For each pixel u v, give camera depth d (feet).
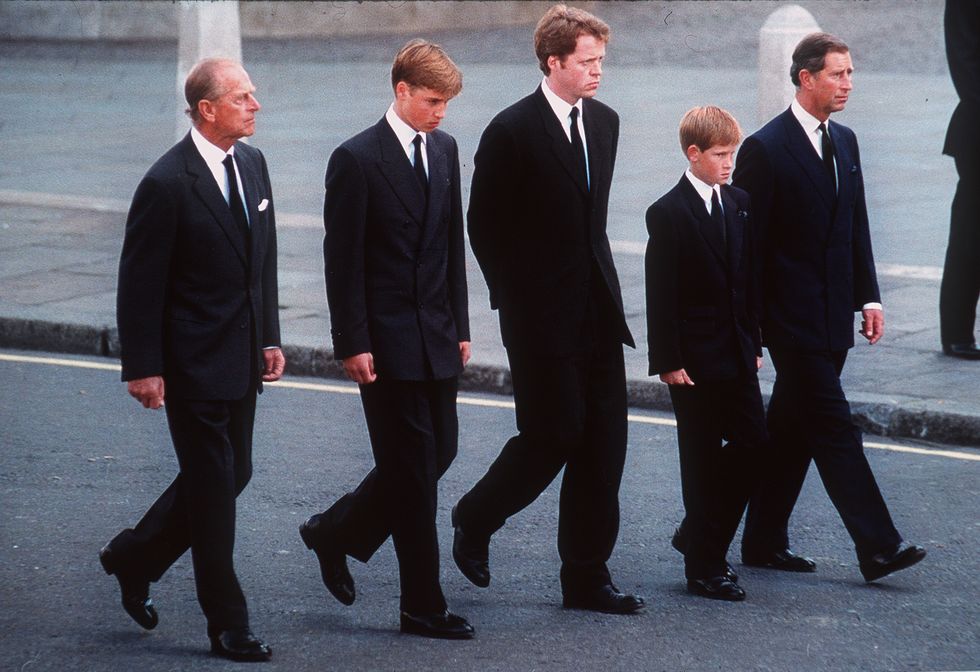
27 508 72.38
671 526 70.59
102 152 183.52
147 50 298.15
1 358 104.47
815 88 62.34
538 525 70.44
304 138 192.03
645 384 91.86
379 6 321.52
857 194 64.03
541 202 57.52
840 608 59.77
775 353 63.62
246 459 56.44
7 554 65.87
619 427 58.95
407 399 55.93
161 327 53.67
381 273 55.83
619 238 132.26
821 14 304.91
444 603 57.26
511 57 277.85
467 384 96.63
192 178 53.72
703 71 251.39
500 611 59.72
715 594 61.00
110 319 107.04
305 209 147.54
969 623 58.08
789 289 63.05
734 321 60.34
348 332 55.11
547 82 57.77
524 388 58.59
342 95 233.35
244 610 55.01
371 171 55.16
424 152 56.44
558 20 56.90
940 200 147.33
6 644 55.98
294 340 101.60
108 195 156.04
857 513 62.08
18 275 120.98
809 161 62.64
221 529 54.39
